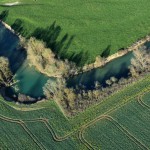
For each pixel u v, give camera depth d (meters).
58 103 95.88
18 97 100.25
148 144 85.38
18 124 94.38
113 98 95.19
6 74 103.88
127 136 87.56
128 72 102.00
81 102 94.81
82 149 86.44
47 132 91.31
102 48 108.12
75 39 111.69
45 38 113.50
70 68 103.12
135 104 93.50
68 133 90.12
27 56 109.75
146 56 100.69
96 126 90.50
